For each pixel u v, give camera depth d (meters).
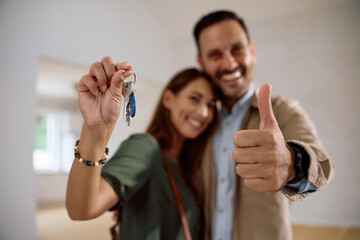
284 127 0.90
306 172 0.56
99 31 4.22
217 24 1.06
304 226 4.00
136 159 0.77
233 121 1.05
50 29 3.62
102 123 0.53
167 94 1.02
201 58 1.18
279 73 4.64
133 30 4.80
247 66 1.07
